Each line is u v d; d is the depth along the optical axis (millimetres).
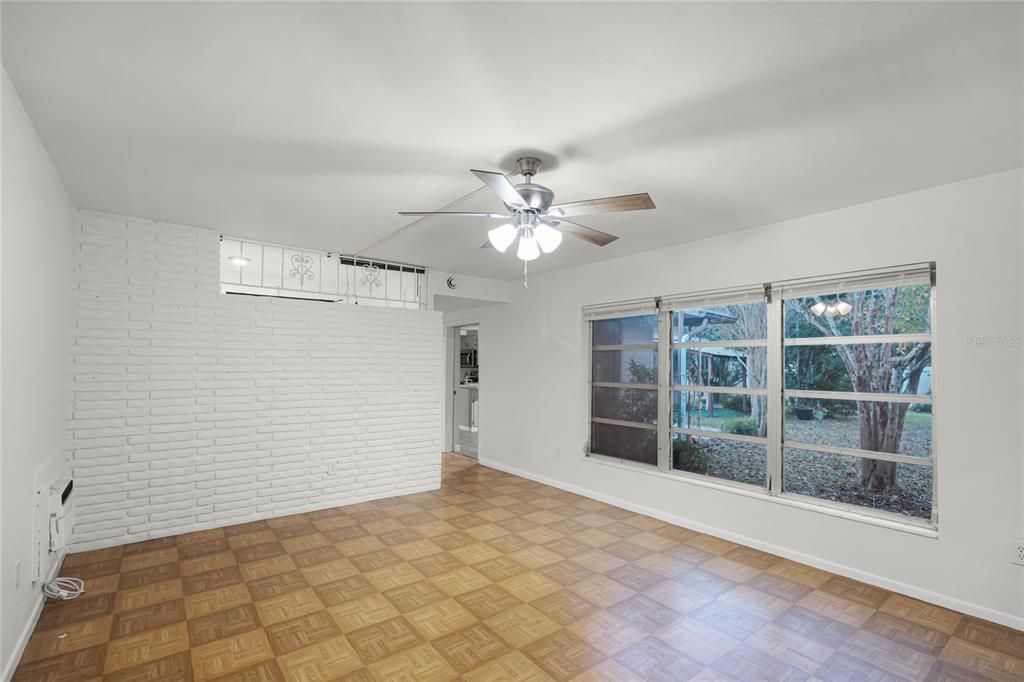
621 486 4699
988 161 2559
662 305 4422
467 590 2992
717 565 3379
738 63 1768
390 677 2166
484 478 5820
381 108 2102
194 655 2311
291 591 2961
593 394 5125
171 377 3904
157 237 3838
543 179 2850
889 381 3193
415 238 4230
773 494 3666
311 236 4199
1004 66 1753
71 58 1761
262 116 2180
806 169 2682
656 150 2467
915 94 1947
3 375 1895
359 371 4828
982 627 2611
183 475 3941
